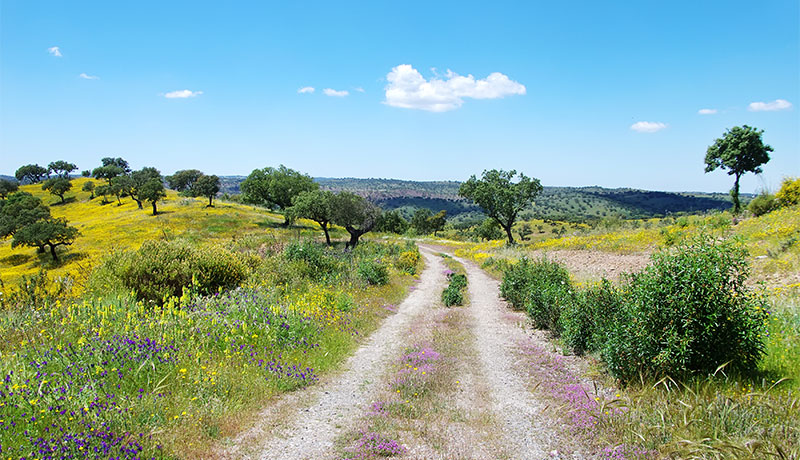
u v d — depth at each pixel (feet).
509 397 19.52
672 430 13.23
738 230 65.72
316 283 50.31
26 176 451.12
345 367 24.63
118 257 37.24
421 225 321.73
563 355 26.35
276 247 80.64
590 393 19.11
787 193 75.05
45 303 27.45
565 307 29.01
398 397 19.35
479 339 31.40
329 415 17.39
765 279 39.17
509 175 155.12
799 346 20.30
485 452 14.11
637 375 18.97
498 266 85.40
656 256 19.76
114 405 14.94
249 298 31.07
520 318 39.73
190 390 17.70
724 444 11.37
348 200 127.13
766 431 12.49
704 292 17.65
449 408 18.02
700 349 17.92
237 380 19.45
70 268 126.72
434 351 27.55
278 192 186.29
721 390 16.34
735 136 98.73
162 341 21.67
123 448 12.44
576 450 14.02
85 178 404.77
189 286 36.11
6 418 13.07
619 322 20.66
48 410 13.79
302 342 26.48
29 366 17.08
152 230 173.78
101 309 25.64
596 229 116.78
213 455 13.42
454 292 50.24
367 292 51.24
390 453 13.92
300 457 13.65
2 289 31.55
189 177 350.43
